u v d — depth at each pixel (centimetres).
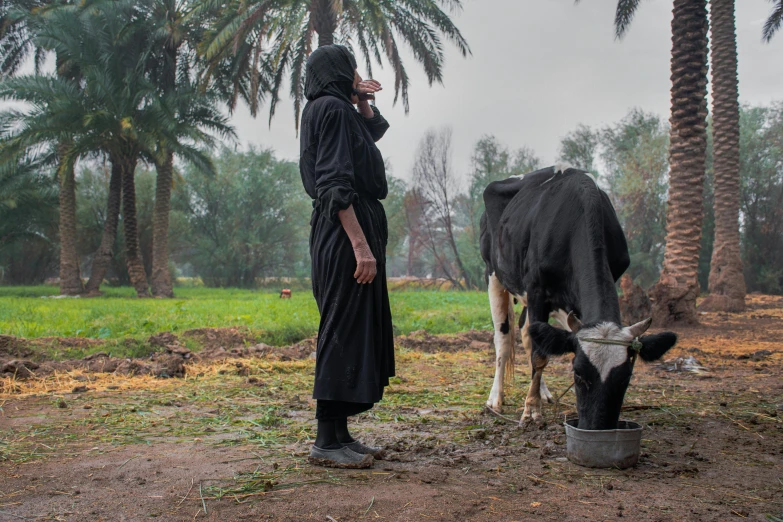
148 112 2291
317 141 320
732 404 498
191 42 2506
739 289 1623
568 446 334
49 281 4884
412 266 5559
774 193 2956
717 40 1670
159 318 1169
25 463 323
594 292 342
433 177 3494
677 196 1253
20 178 2902
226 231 4100
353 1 1716
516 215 461
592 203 378
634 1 1492
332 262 309
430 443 380
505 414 475
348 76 336
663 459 343
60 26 2259
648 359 313
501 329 519
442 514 252
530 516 252
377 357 317
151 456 337
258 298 2367
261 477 297
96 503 262
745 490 289
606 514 255
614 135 3400
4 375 574
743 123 3102
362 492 276
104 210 3778
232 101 2167
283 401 516
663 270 1263
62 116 2206
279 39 1847
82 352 722
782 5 1770
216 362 708
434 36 1933
